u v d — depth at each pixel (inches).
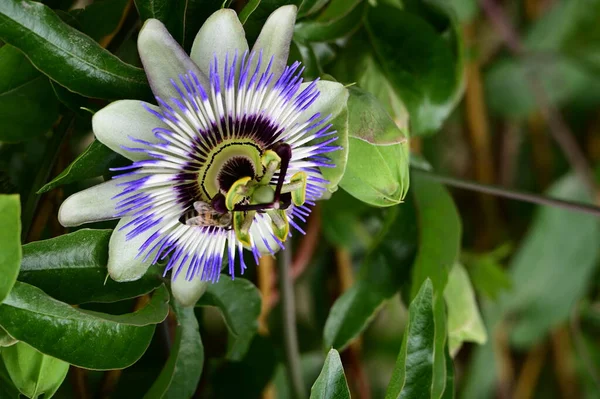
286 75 20.1
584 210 22.8
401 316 27.2
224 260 21.3
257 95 20.1
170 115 19.7
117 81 20.1
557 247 28.2
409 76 22.5
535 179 31.0
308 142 20.6
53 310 19.7
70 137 22.2
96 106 20.7
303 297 26.0
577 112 32.0
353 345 25.4
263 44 20.0
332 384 20.4
